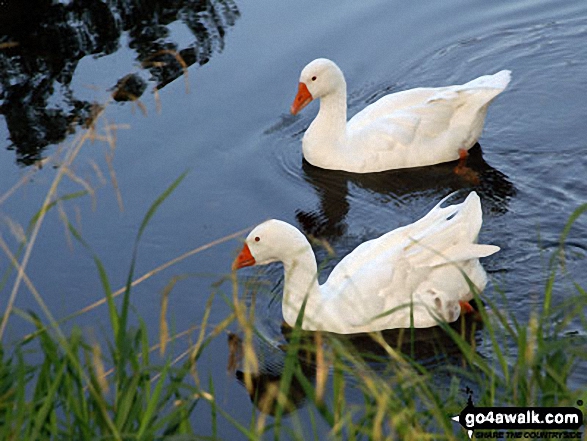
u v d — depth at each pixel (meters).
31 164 11.37
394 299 8.69
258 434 5.57
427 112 11.54
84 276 9.59
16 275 9.62
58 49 13.64
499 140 11.91
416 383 6.20
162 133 11.98
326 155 11.57
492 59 13.69
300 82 11.59
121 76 12.99
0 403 5.89
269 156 11.77
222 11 14.54
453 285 8.75
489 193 10.84
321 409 5.63
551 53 13.70
